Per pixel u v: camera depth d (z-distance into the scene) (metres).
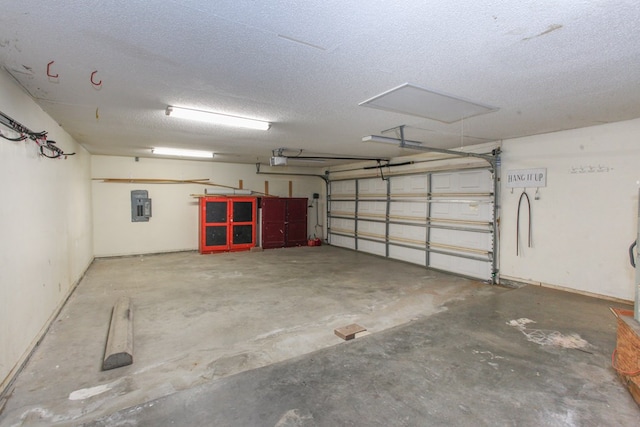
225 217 8.11
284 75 2.39
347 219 8.77
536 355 2.57
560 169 4.36
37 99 2.96
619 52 2.00
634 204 3.74
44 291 3.20
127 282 5.19
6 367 2.27
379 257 7.53
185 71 2.32
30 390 2.30
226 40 1.85
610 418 1.82
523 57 2.07
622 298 3.85
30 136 2.81
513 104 3.10
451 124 3.93
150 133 4.56
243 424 1.79
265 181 9.02
